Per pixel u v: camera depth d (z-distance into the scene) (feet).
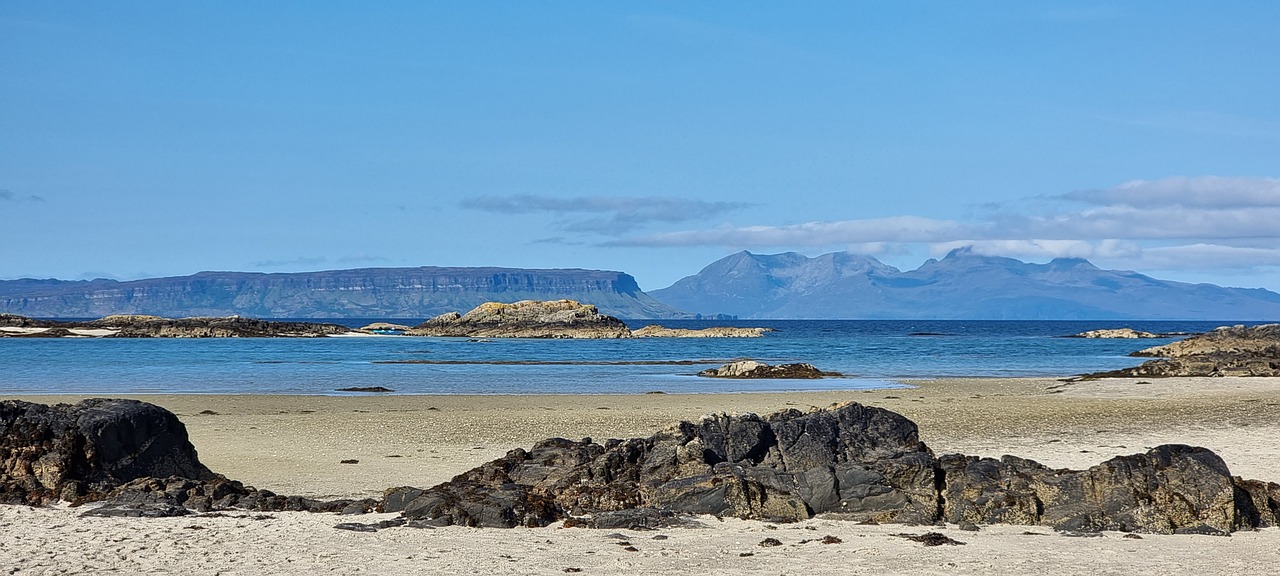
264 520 64.80
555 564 53.72
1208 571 52.80
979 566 53.67
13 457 72.59
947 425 123.65
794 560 54.90
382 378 231.91
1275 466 88.48
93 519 64.23
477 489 69.72
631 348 446.60
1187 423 125.49
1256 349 289.94
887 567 53.42
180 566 52.65
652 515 64.64
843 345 477.77
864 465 69.51
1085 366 284.82
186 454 79.66
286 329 649.20
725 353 382.63
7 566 52.16
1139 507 63.72
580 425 126.52
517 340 585.22
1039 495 66.23
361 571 51.96
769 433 75.10
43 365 288.30
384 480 86.02
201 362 307.58
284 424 127.54
